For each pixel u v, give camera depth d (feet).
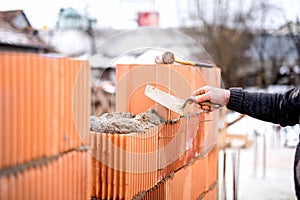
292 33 25.18
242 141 16.75
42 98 3.31
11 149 3.00
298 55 25.52
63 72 3.59
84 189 4.00
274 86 25.85
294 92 6.25
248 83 25.77
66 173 3.67
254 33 25.22
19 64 3.05
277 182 16.56
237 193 14.28
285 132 18.74
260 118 6.57
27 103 3.14
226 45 24.82
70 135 3.73
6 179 2.96
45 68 3.34
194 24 24.45
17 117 3.05
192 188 7.08
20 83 3.06
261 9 24.89
